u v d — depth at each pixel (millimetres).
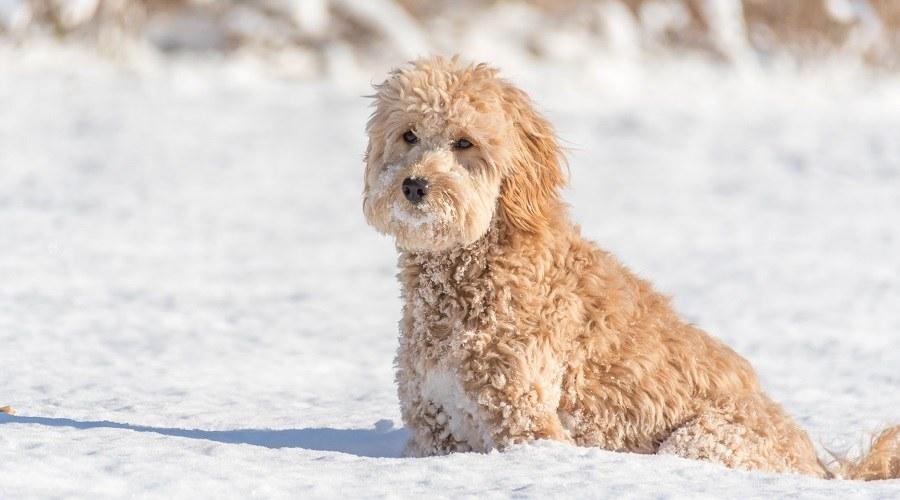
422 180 6668
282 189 25219
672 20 45000
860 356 12109
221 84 36406
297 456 6305
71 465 5641
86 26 38750
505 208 6949
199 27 40062
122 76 36406
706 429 6805
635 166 28766
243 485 5492
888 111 38094
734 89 40812
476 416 6711
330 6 39438
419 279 6902
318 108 34312
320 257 18859
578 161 29125
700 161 29484
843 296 15867
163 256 18172
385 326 13656
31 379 9711
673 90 39781
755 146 31203
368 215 7230
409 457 6891
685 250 19578
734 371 7184
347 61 38688
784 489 5801
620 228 21656
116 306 14016
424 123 6980
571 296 6824
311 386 10133
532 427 6605
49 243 18516
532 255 6805
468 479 5812
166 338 12281
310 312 14383
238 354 11594
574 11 42125
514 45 40812
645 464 6230
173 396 9281
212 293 15398
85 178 24891
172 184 24922
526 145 7176
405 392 7039
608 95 38094
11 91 33125
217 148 28969
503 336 6637
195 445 6410
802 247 19969
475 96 7012
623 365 6824
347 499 5363
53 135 28828
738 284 16719
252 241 20000
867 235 21219
